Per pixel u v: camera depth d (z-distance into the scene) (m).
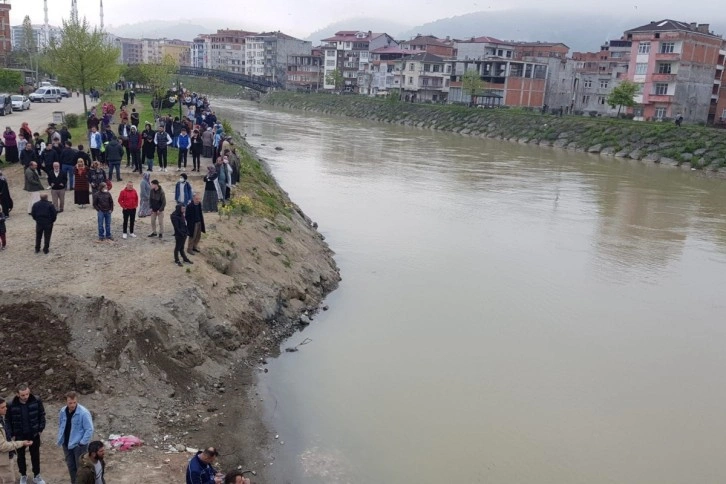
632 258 28.14
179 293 15.20
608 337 19.25
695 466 13.10
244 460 11.88
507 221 33.78
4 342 12.56
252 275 18.56
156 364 13.56
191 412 13.04
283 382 14.92
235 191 24.78
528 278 24.27
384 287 22.16
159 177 26.48
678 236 32.84
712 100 89.88
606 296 22.92
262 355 16.06
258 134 69.75
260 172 32.72
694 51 82.94
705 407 15.51
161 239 18.83
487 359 17.14
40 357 12.48
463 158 59.81
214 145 31.03
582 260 27.31
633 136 69.31
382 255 25.94
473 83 102.06
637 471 12.80
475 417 14.27
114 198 22.95
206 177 21.47
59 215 20.69
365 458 12.45
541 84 107.75
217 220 20.72
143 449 11.52
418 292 21.89
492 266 25.47
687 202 42.66
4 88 67.38
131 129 27.11
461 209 36.00
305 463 12.09
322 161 51.25
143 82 77.06
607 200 41.75
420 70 120.44
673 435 14.19
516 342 18.36
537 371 16.69
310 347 16.95
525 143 79.38
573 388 15.94
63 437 9.42
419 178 46.00
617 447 13.56
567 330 19.53
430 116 98.69
